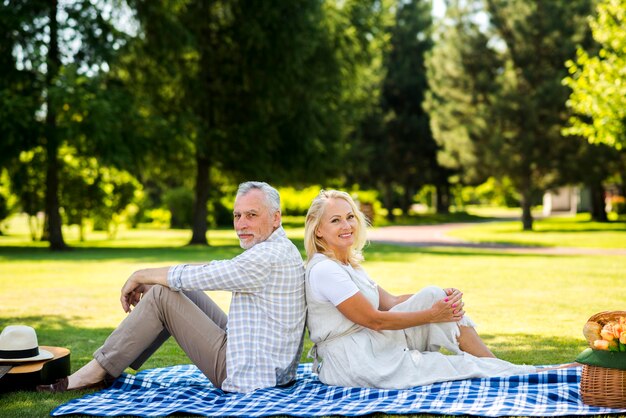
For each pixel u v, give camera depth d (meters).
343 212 4.68
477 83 36.53
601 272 14.76
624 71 19.45
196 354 4.59
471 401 4.12
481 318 8.49
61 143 21.75
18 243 29.30
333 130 28.33
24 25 21.30
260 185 4.69
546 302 9.98
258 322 4.54
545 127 34.75
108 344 4.64
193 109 26.11
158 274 4.55
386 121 47.69
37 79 22.72
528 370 4.68
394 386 4.46
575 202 55.22
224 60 25.94
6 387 4.66
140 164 23.30
